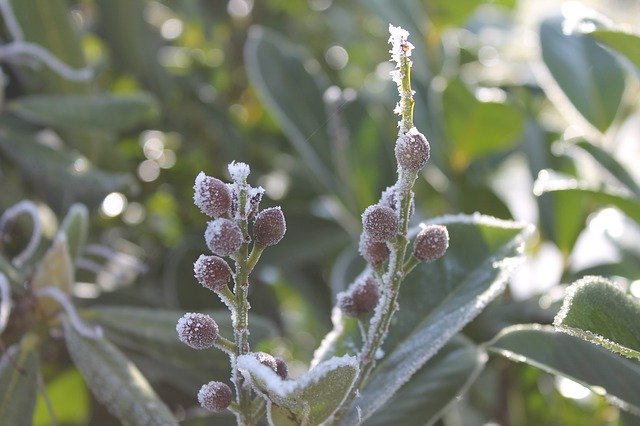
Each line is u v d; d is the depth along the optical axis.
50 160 0.61
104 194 0.67
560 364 0.44
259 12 1.00
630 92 0.70
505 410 0.62
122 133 0.83
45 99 0.63
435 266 0.43
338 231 0.72
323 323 0.77
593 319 0.37
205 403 0.37
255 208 0.37
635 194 0.58
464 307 0.42
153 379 0.62
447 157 0.70
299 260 0.71
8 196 0.65
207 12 0.97
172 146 0.88
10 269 0.51
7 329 0.50
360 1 0.78
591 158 0.59
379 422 0.48
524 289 0.70
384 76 0.91
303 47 1.02
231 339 0.52
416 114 0.72
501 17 1.03
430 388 0.48
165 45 0.96
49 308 0.50
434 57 0.79
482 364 0.49
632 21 0.92
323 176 0.66
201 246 0.64
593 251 0.73
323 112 0.68
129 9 0.80
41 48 0.67
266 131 0.91
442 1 0.78
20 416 0.48
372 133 0.67
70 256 0.52
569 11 0.49
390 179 0.66
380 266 0.39
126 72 0.82
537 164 0.68
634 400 0.44
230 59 0.99
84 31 0.84
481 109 0.66
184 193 0.88
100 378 0.47
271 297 0.73
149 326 0.51
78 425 0.70
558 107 0.68
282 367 0.37
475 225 0.44
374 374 0.42
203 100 0.86
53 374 0.64
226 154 0.86
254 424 0.38
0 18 0.71
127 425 0.47
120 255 0.69
